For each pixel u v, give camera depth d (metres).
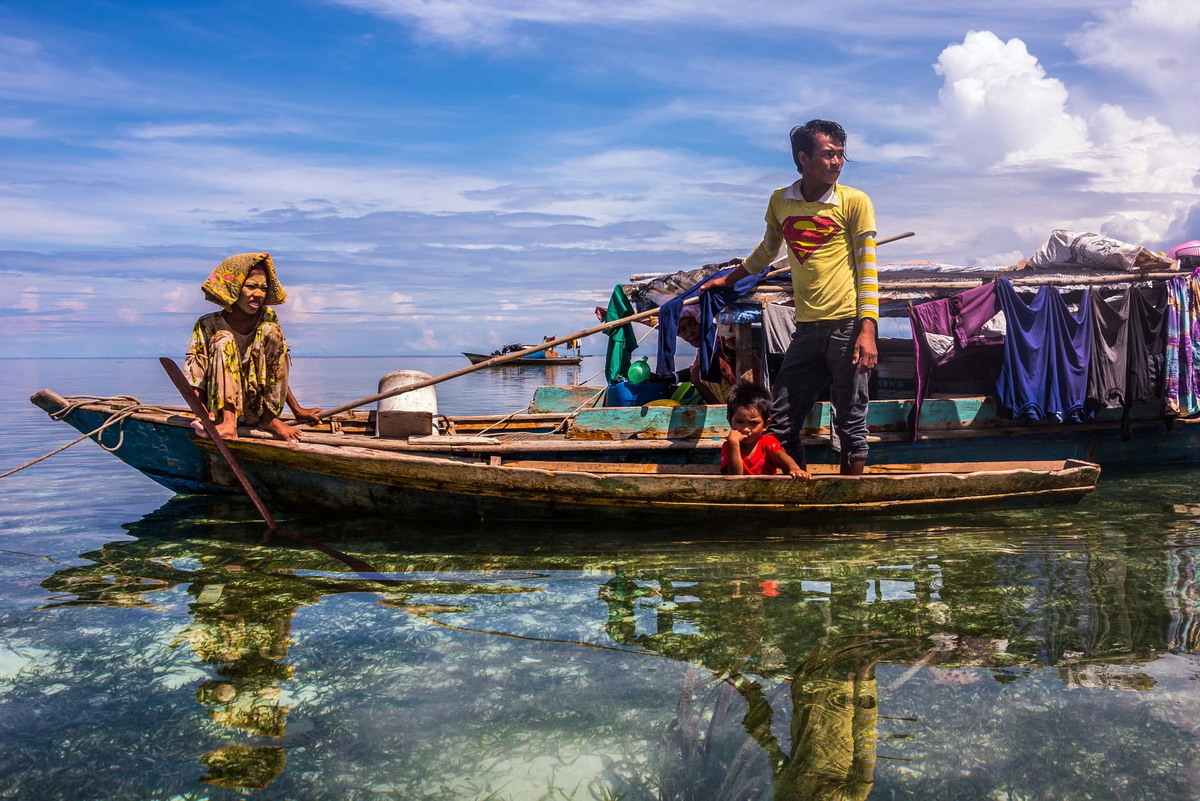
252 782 2.17
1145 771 2.15
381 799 2.08
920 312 6.95
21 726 2.51
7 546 4.94
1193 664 2.88
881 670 2.86
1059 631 3.25
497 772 2.20
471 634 3.29
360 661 3.01
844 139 5.24
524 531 5.24
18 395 22.70
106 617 3.54
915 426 6.94
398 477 5.23
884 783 2.10
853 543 4.91
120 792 2.13
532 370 40.53
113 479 7.87
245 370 5.59
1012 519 5.58
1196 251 8.59
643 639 3.21
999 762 2.20
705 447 6.48
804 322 5.63
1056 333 7.33
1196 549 4.66
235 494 6.57
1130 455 8.16
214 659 3.04
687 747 2.31
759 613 3.53
